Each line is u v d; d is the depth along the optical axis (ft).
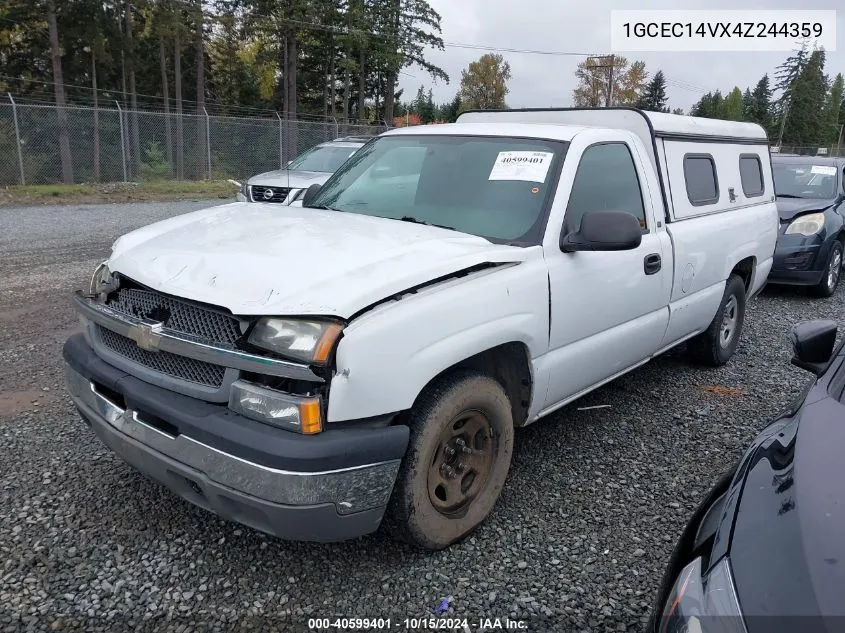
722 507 7.22
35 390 15.81
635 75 213.05
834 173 32.04
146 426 9.16
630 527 11.24
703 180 16.93
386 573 9.82
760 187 20.47
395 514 9.45
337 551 10.27
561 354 11.91
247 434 8.14
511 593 9.52
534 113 16.39
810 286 30.71
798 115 275.80
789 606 5.41
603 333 13.04
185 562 9.83
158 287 9.19
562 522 11.31
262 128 82.79
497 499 11.45
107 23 128.47
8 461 12.41
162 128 83.10
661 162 15.01
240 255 9.58
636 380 18.44
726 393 17.60
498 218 11.80
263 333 8.36
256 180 37.35
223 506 8.69
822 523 6.13
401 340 8.72
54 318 21.81
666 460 13.73
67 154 73.56
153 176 79.51
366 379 8.40
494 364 11.21
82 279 27.78
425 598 9.34
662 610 6.42
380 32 162.40
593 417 15.81
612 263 12.69
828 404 8.20
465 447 10.37
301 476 7.99
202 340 8.63
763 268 20.18
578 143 12.57
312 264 9.18
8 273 28.58
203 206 60.18
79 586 9.22
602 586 9.73
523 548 10.54
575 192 12.21
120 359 9.73
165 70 143.95
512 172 12.36
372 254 9.63
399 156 13.97
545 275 11.11
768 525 6.35
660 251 14.28
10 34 132.87
